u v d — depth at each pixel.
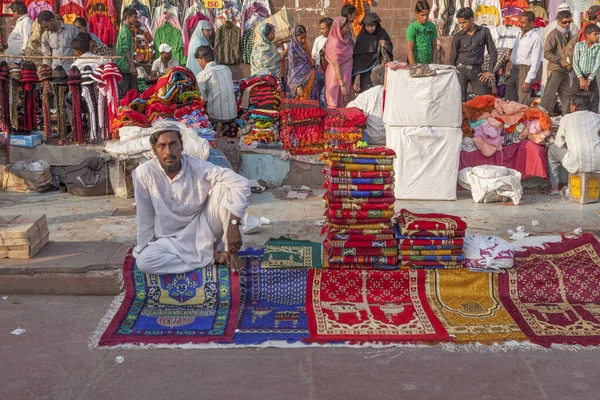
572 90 9.36
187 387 3.61
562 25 8.95
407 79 6.47
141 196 4.59
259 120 7.30
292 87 9.02
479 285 4.75
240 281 4.72
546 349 4.03
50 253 5.06
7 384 3.63
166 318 4.41
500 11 11.09
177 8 11.12
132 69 9.42
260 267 4.75
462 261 4.77
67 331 4.29
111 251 5.08
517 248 5.05
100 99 7.35
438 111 6.47
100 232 5.64
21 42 10.52
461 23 8.14
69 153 7.35
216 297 4.66
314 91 9.48
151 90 7.30
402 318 4.41
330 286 4.71
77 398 3.50
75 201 6.70
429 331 4.20
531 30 9.56
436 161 6.57
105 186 6.87
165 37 11.15
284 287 4.73
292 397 3.51
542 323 4.34
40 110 8.54
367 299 4.68
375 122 7.35
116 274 4.82
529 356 3.95
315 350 4.03
